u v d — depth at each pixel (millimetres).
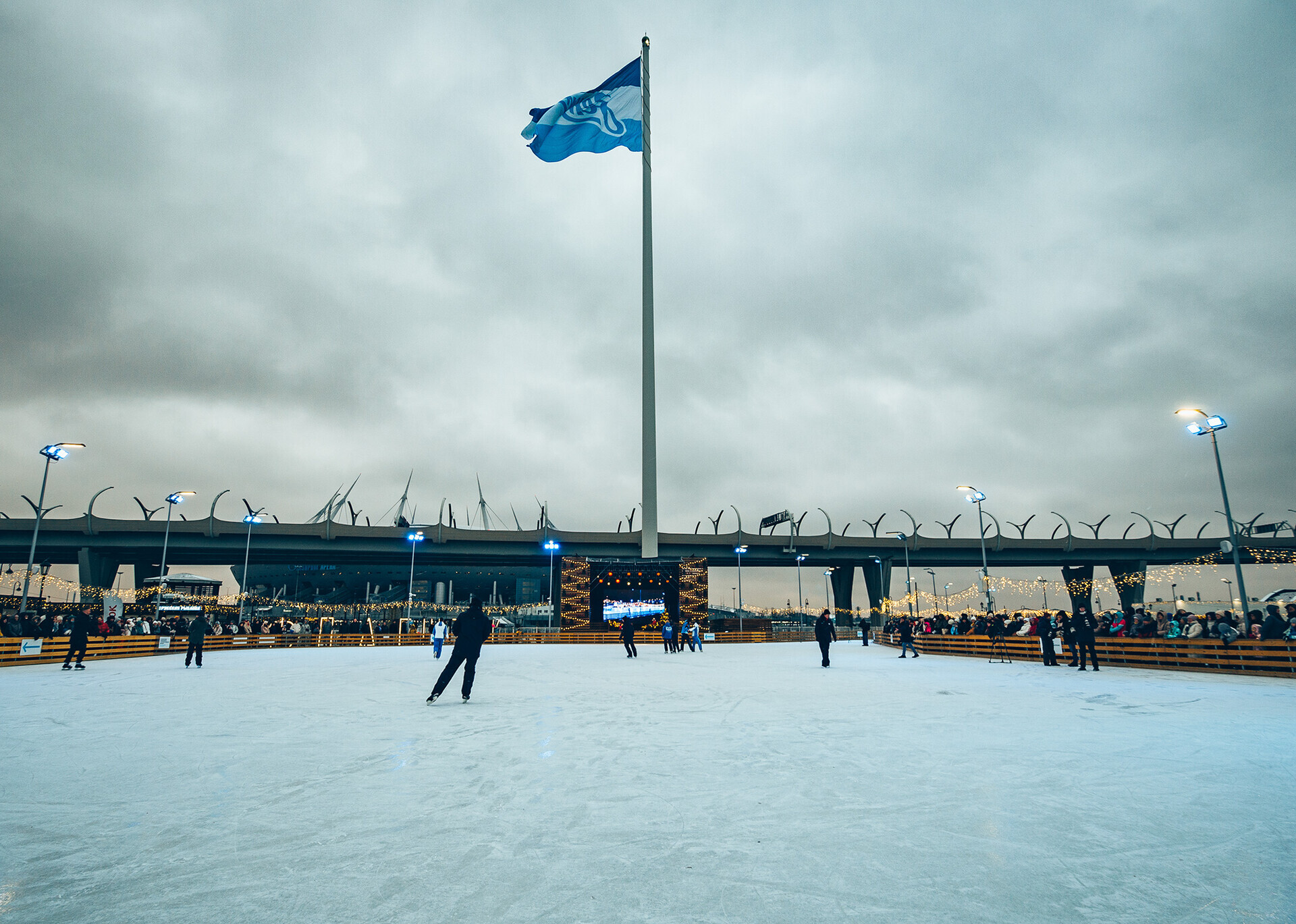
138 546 82188
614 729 8977
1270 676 17469
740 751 7375
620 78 38406
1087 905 3416
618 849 4254
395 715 10484
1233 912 3344
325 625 63719
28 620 28734
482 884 3705
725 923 3221
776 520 97438
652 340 38656
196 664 26078
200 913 3344
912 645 28609
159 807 5242
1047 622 22438
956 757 6992
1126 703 11750
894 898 3512
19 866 3980
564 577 55938
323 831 4637
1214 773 6246
